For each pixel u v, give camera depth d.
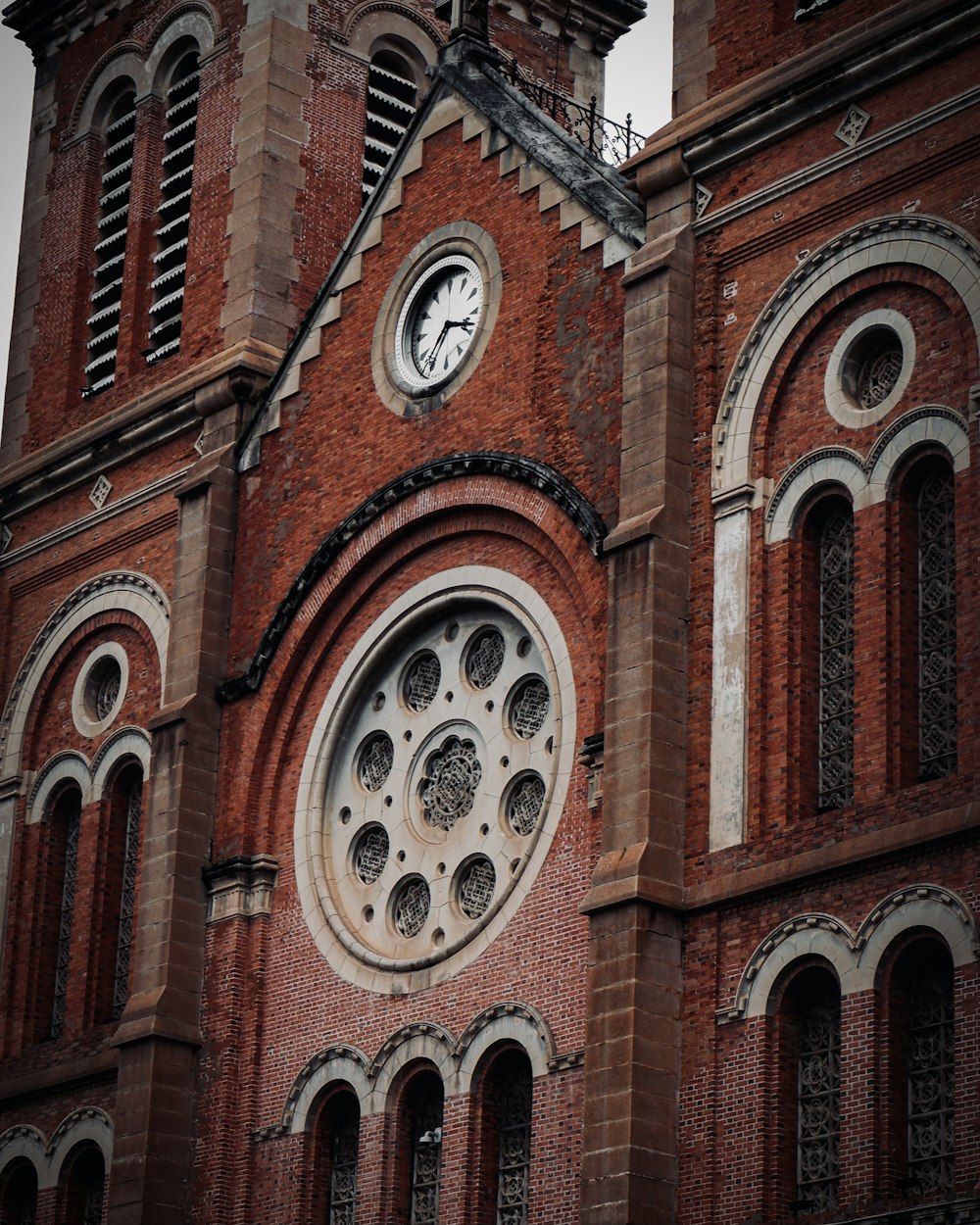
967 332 33.00
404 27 48.31
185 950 40.50
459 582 39.16
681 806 34.25
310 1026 38.91
